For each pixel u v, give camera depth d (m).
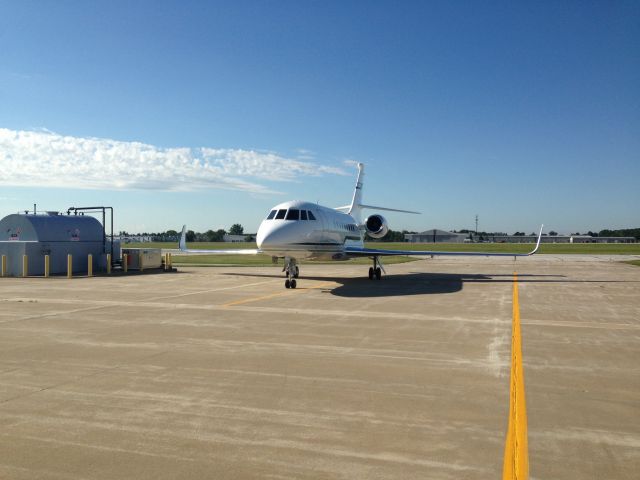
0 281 24.47
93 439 5.20
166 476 4.40
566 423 5.62
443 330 11.35
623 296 18.27
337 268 37.78
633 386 7.01
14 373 7.71
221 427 5.52
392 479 4.32
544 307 15.25
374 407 6.16
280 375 7.61
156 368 8.01
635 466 4.59
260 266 38.94
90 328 11.57
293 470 4.50
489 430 5.41
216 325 12.01
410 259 65.81
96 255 31.95
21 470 4.52
